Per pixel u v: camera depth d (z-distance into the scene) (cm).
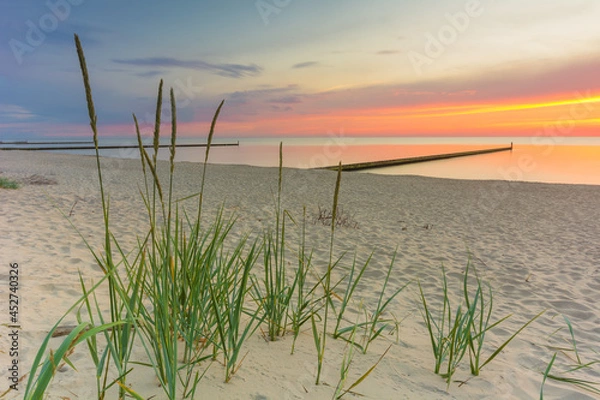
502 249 620
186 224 645
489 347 267
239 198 1068
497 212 991
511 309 364
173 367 138
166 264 140
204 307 197
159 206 814
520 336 296
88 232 538
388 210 991
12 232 489
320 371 190
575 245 657
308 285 381
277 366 197
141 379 171
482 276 472
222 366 189
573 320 342
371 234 689
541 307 373
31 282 312
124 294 141
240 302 185
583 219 908
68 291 302
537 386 214
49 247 437
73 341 96
